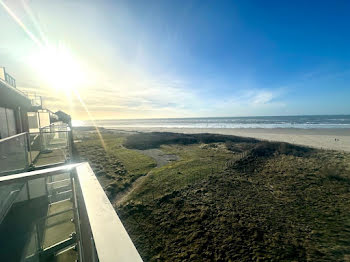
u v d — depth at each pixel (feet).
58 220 7.10
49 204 8.66
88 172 5.05
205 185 26.25
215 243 15.15
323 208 20.04
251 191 24.39
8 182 4.39
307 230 16.51
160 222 17.99
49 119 43.32
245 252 14.19
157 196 22.86
